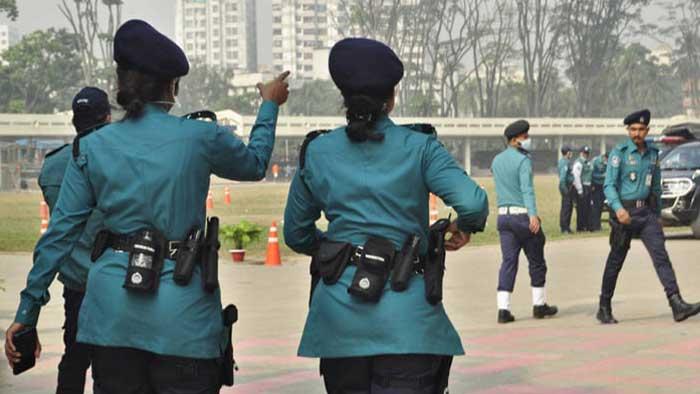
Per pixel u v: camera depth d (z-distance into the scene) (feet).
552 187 209.26
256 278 57.11
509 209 39.47
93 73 334.03
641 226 37.91
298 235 16.47
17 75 338.13
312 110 431.84
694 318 39.50
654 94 428.15
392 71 15.49
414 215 15.49
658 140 84.23
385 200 15.39
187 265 15.48
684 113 428.15
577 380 27.89
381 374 15.16
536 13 383.24
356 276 15.21
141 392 15.69
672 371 29.04
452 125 307.99
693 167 78.74
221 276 58.18
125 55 15.97
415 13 370.94
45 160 21.74
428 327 15.20
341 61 15.49
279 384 27.61
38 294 16.15
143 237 15.55
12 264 66.08
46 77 341.00
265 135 16.78
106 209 15.80
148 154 15.72
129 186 15.67
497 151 325.01
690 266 58.90
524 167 39.17
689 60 419.74
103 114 21.53
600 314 38.65
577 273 57.16
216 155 15.99
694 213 77.77
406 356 15.11
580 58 387.55
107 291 15.52
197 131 15.93
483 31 381.60
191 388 15.58
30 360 16.72
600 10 386.52
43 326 39.37
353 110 15.55
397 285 15.21
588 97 390.63
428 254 15.58
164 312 15.34
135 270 15.37
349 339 15.21
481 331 36.94
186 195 15.74
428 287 15.33
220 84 432.25
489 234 88.28
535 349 32.83
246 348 33.45
